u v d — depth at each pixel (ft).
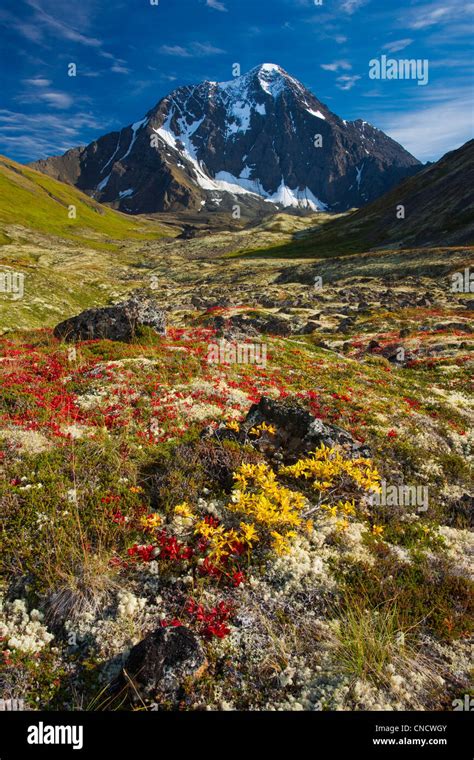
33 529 30.12
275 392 67.62
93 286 411.54
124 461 39.22
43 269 282.97
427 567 30.37
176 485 35.91
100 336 88.48
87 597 25.80
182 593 27.04
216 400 58.95
